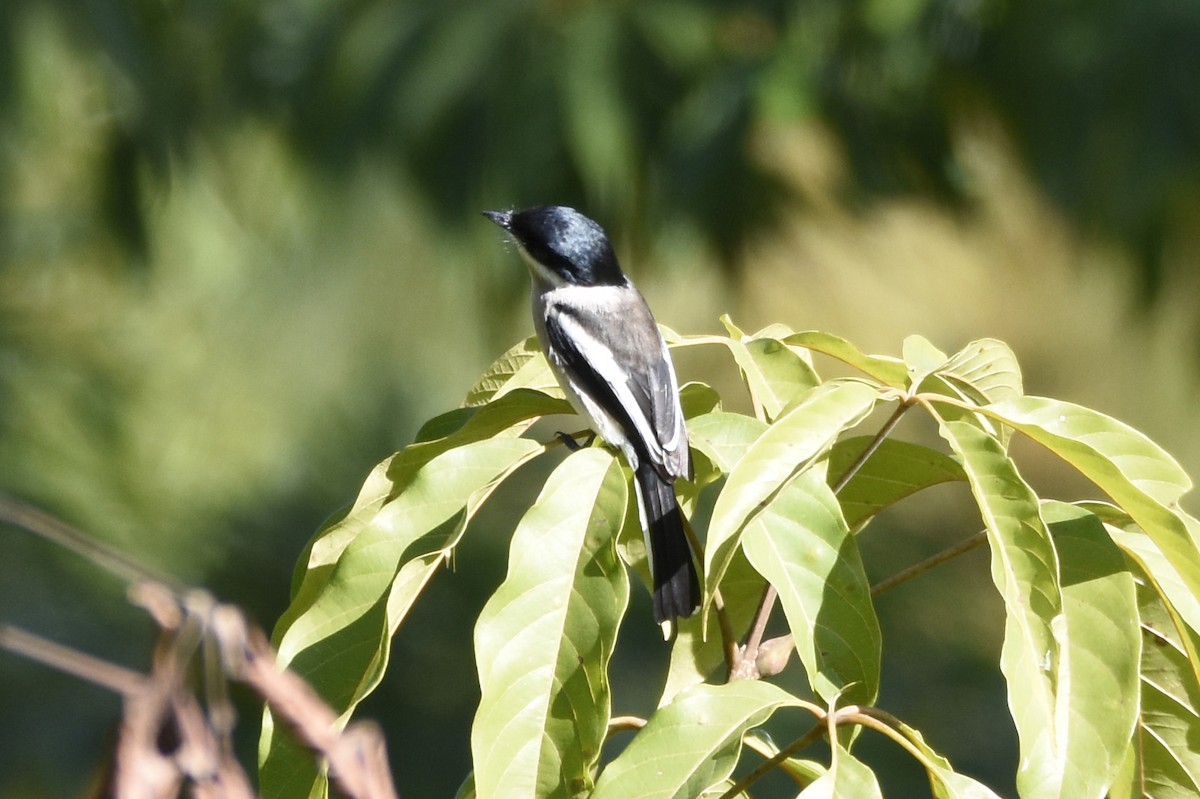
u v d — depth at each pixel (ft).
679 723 12.65
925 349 16.17
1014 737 39.83
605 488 13.84
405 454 15.71
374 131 44.57
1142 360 55.01
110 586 37.68
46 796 35.55
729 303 49.65
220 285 51.31
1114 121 40.65
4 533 36.88
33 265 45.47
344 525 15.67
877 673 13.29
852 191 45.39
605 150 42.11
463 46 43.52
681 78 43.19
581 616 13.30
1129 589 13.39
